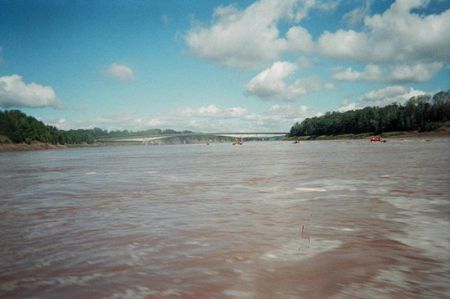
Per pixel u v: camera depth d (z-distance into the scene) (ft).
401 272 26.08
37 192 71.26
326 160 147.43
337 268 26.91
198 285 24.31
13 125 579.89
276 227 38.68
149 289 23.80
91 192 69.51
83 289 23.93
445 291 23.12
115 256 30.14
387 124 565.94
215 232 37.06
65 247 32.78
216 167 128.77
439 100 513.45
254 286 24.11
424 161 124.06
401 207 48.08
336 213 45.16
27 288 24.23
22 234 37.52
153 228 39.17
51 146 626.64
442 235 34.91
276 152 257.75
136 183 83.35
